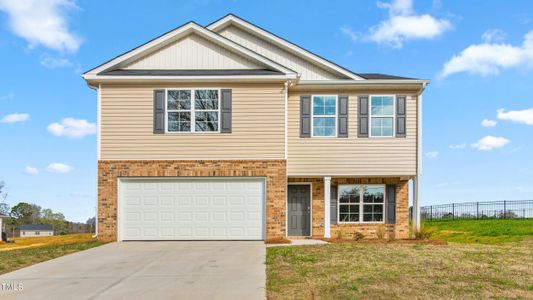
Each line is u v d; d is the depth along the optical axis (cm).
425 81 1617
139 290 836
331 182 1762
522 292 791
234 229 1523
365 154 1636
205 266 1055
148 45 1598
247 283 874
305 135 1642
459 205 2958
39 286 880
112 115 1527
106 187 1516
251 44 1809
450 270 968
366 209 1762
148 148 1527
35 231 4981
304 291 798
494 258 1115
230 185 1538
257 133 1536
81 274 987
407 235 1744
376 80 1619
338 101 1648
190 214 1525
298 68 1783
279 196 1523
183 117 1539
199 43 1625
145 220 1520
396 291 795
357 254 1167
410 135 1639
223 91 1544
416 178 1631
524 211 2744
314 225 1738
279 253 1196
